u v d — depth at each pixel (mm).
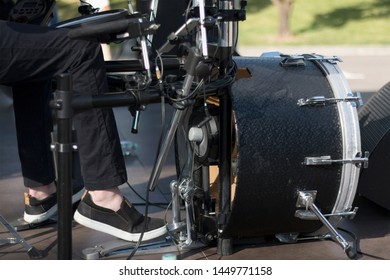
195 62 2502
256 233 2951
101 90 2705
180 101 2561
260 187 2770
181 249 2984
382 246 3084
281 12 15094
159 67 2783
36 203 3316
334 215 2943
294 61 2945
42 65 2666
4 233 3250
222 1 2709
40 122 3250
